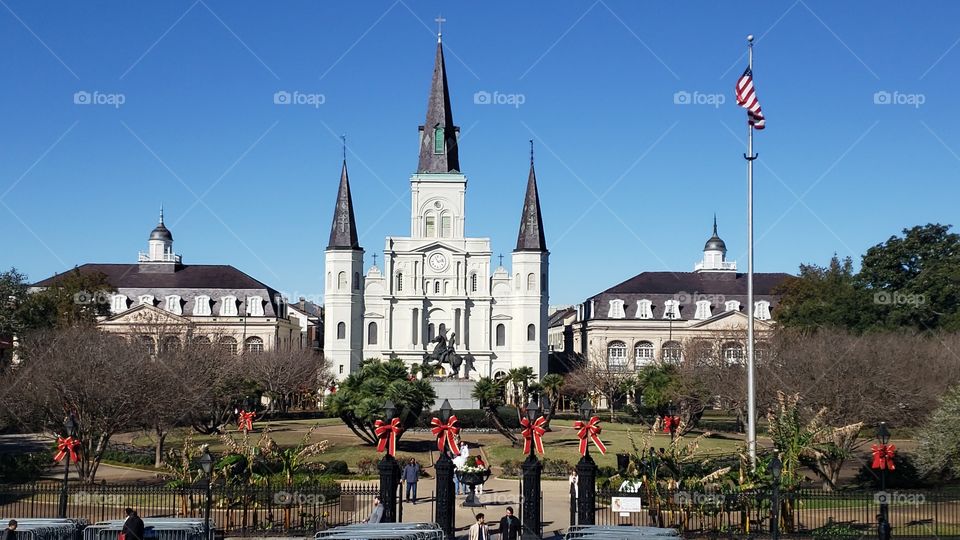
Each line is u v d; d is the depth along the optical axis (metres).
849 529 34.81
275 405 101.88
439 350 85.62
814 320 89.88
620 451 60.31
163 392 55.06
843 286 91.06
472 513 38.91
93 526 30.70
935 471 47.25
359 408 59.12
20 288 88.69
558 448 62.00
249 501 36.81
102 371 53.19
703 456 51.75
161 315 125.12
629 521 35.81
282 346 130.50
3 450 64.06
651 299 139.88
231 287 140.25
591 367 114.50
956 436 43.75
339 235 136.25
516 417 75.31
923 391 61.50
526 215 137.88
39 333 75.94
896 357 66.25
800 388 62.31
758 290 140.88
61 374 52.28
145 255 149.75
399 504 33.66
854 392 60.41
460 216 139.50
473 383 82.50
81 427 47.94
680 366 93.94
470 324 138.00
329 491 36.72
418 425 72.25
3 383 58.41
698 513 35.25
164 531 29.95
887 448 35.81
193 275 142.25
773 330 102.06
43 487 40.38
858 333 84.94
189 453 43.22
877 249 94.81
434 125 141.12
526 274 136.75
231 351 108.19
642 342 138.38
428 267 138.12
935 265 90.00
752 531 34.53
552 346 182.00
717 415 109.50
